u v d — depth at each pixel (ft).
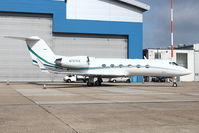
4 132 22.54
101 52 143.13
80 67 94.43
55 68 94.43
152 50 185.16
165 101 46.29
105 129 23.85
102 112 33.60
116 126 25.17
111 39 144.97
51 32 135.74
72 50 138.82
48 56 94.17
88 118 29.32
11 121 27.43
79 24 137.59
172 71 96.22
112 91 70.95
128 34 144.97
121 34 143.95
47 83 123.13
